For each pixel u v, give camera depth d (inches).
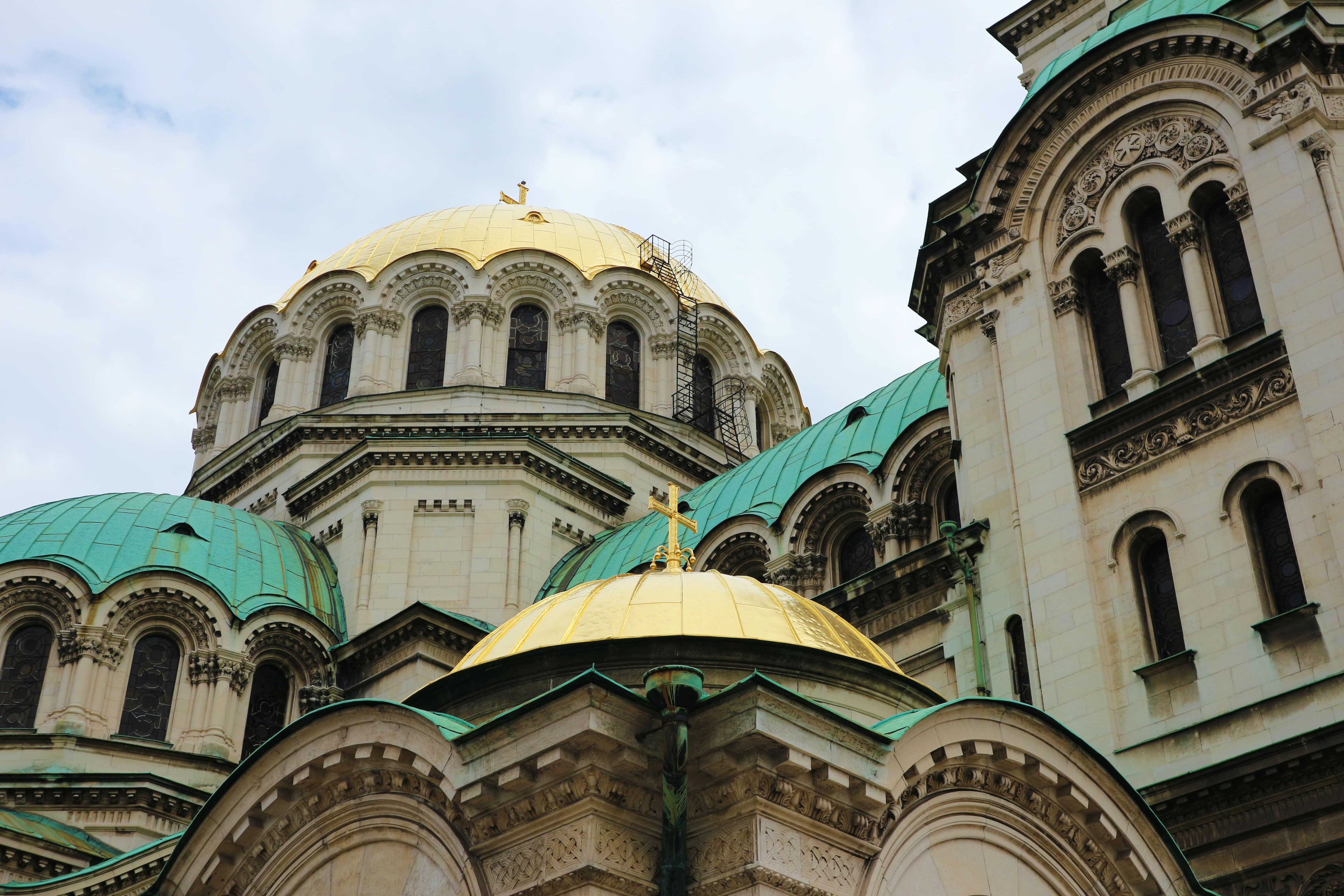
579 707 726.5
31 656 1694.1
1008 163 1378.0
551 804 736.3
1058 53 1662.2
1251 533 1114.7
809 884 725.9
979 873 804.6
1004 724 819.4
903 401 1715.1
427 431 2071.9
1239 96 1227.2
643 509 2101.4
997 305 1362.0
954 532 1304.1
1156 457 1187.3
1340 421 1072.2
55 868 1466.5
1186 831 1039.0
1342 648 1026.1
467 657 997.2
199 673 1704.0
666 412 2240.4
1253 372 1146.0
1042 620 1204.5
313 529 2028.8
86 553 1759.4
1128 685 1132.5
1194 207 1243.8
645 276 2301.9
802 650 900.6
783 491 1720.0
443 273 2241.6
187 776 1642.5
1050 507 1240.8
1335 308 1104.8
